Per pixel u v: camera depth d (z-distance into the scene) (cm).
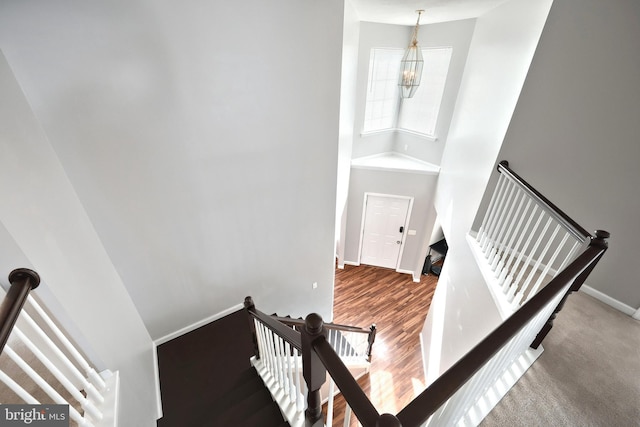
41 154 164
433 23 474
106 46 181
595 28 217
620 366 195
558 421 162
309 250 374
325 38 259
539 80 249
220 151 253
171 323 301
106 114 196
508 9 307
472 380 116
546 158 269
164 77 206
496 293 241
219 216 281
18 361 104
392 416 81
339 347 421
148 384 231
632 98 219
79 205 200
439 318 414
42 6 158
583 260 157
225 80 229
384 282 639
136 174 223
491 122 321
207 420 222
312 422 162
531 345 205
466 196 373
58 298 138
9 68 153
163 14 190
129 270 253
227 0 206
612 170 241
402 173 560
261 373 252
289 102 268
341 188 453
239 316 337
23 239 125
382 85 540
